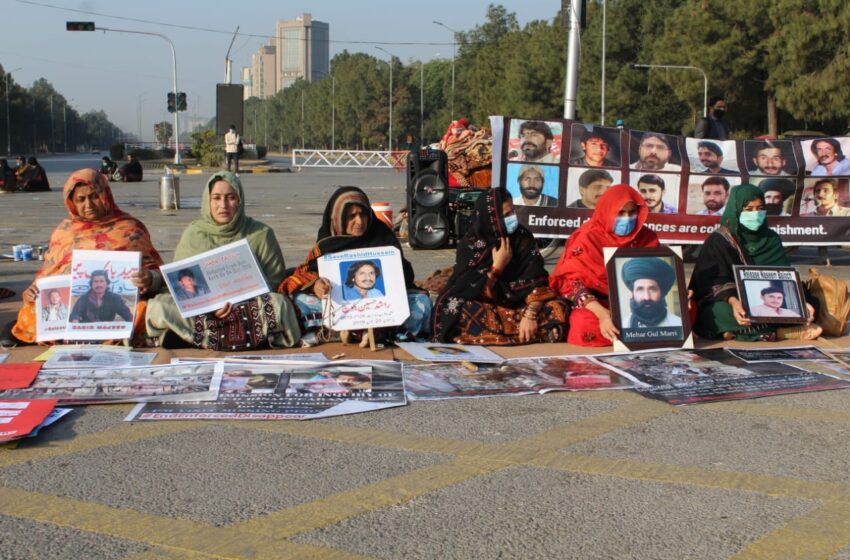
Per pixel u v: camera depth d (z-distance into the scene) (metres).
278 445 4.79
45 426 5.01
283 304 6.58
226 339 6.50
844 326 7.28
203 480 4.30
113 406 5.37
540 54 63.66
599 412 5.41
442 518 3.91
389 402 5.48
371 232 6.89
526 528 3.81
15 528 3.78
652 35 58.06
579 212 11.26
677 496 4.17
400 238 14.63
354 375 5.97
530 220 11.25
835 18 33.81
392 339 6.91
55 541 3.66
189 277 6.49
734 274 7.13
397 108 105.19
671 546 3.66
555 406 5.53
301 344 6.71
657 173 11.26
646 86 57.59
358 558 3.54
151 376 5.84
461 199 13.25
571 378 6.06
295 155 54.69
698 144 11.35
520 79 64.31
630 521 3.89
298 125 139.88
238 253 6.59
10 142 114.44
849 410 5.50
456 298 6.97
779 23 37.22
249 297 6.56
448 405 5.51
